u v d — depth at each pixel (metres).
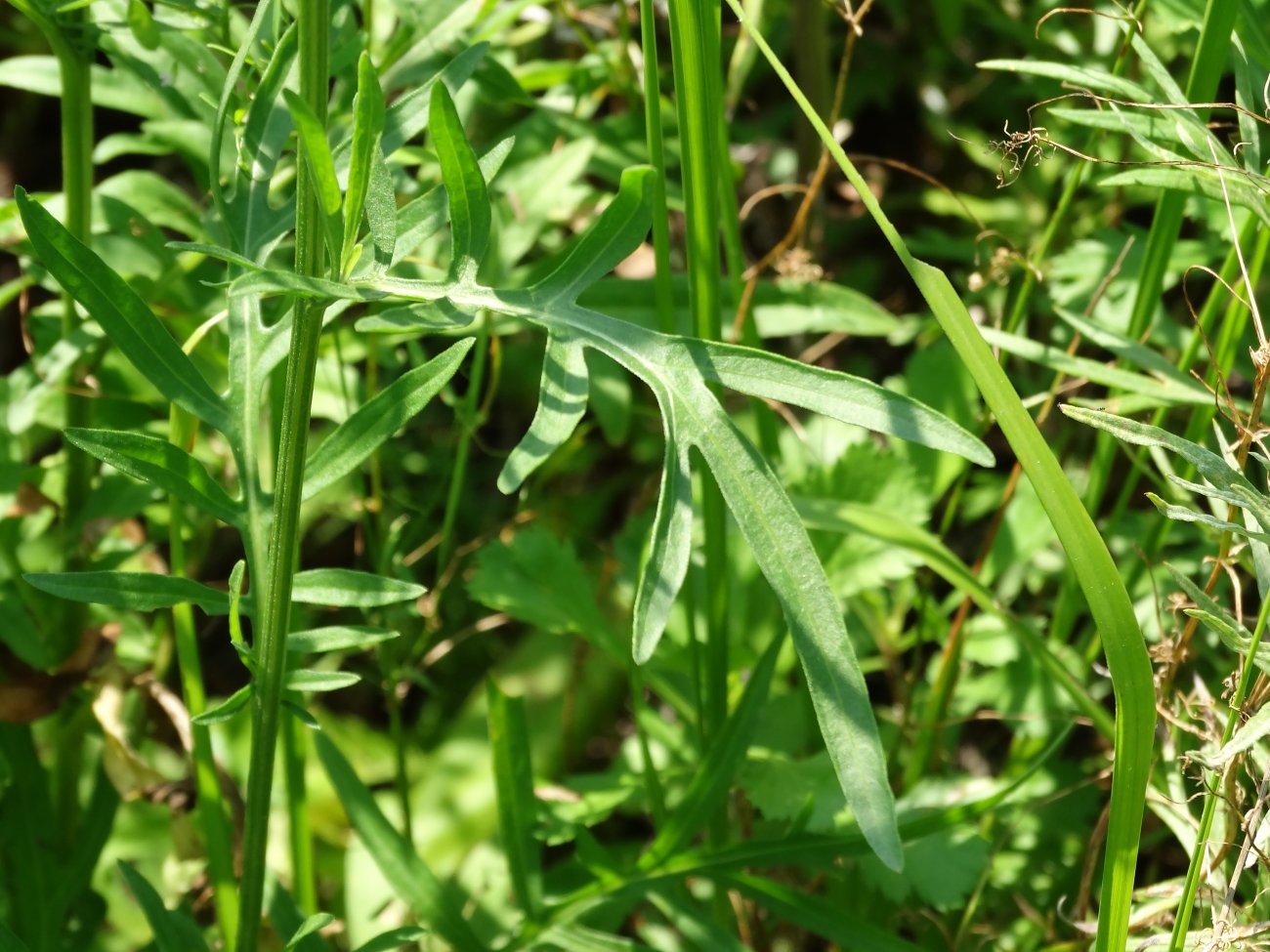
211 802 0.42
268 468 0.50
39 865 0.47
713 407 0.29
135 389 0.52
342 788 0.43
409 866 0.42
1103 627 0.29
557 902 0.42
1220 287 0.44
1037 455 0.28
